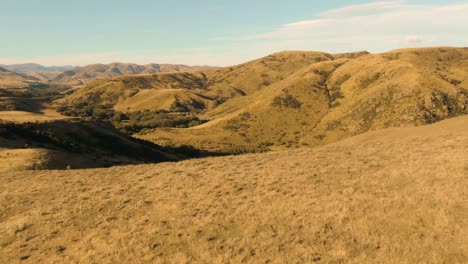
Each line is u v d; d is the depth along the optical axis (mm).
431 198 18719
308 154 36875
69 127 111375
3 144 73625
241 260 15953
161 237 19406
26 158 59719
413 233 15984
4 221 25109
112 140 121250
